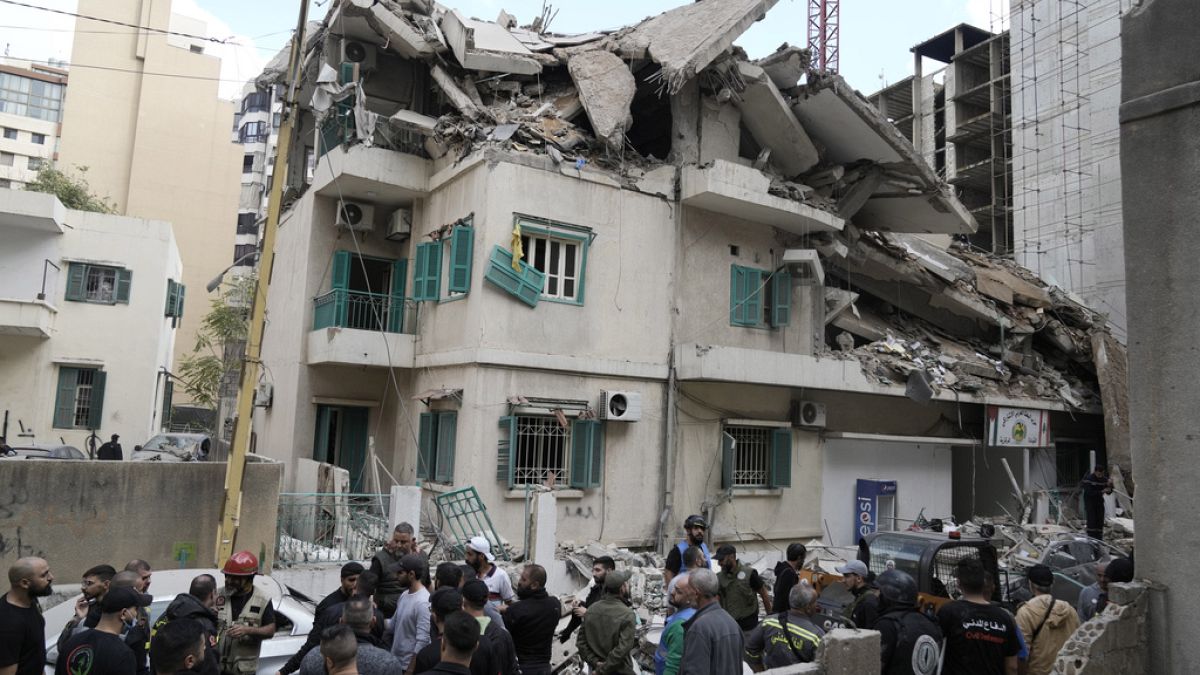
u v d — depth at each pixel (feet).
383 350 44.57
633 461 43.01
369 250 49.65
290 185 57.16
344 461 48.44
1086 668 15.06
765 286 50.14
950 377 58.03
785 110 47.73
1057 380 67.41
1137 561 16.81
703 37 42.70
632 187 44.21
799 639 16.96
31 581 14.94
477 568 21.65
